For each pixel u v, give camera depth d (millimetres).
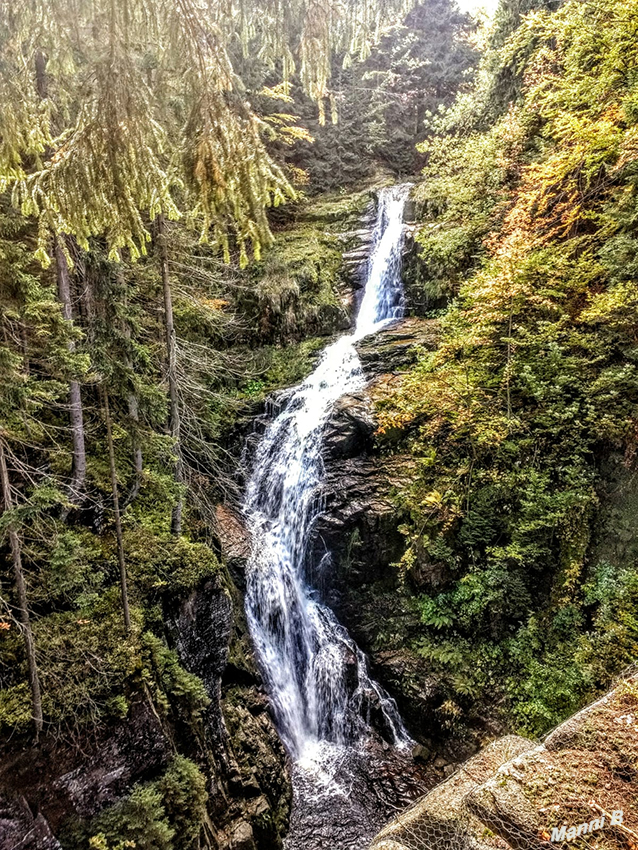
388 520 9109
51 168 2379
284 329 14172
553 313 8258
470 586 8094
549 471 7816
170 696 6043
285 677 9133
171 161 2393
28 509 4797
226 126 2260
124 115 2223
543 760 2859
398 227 14898
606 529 7070
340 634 9258
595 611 6883
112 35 2098
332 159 19156
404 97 20203
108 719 5262
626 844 2342
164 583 6801
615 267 7480
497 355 8734
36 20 2254
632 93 7723
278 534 10758
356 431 10320
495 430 8164
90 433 8133
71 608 6172
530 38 11305
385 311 14633
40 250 2846
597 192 8570
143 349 6297
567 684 6578
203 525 9430
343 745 8266
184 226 8695
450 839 2734
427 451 9367
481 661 7723
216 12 2719
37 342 6184
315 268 14961
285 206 17703
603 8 8648
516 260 8172
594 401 7543
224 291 14172
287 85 3586
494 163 11828
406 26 20422
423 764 7594
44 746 4855
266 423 12156
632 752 2785
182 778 5559
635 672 3465
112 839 4875
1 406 4898
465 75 19703
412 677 8125
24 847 4473
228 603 7543
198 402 11953
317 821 6902
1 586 5965
